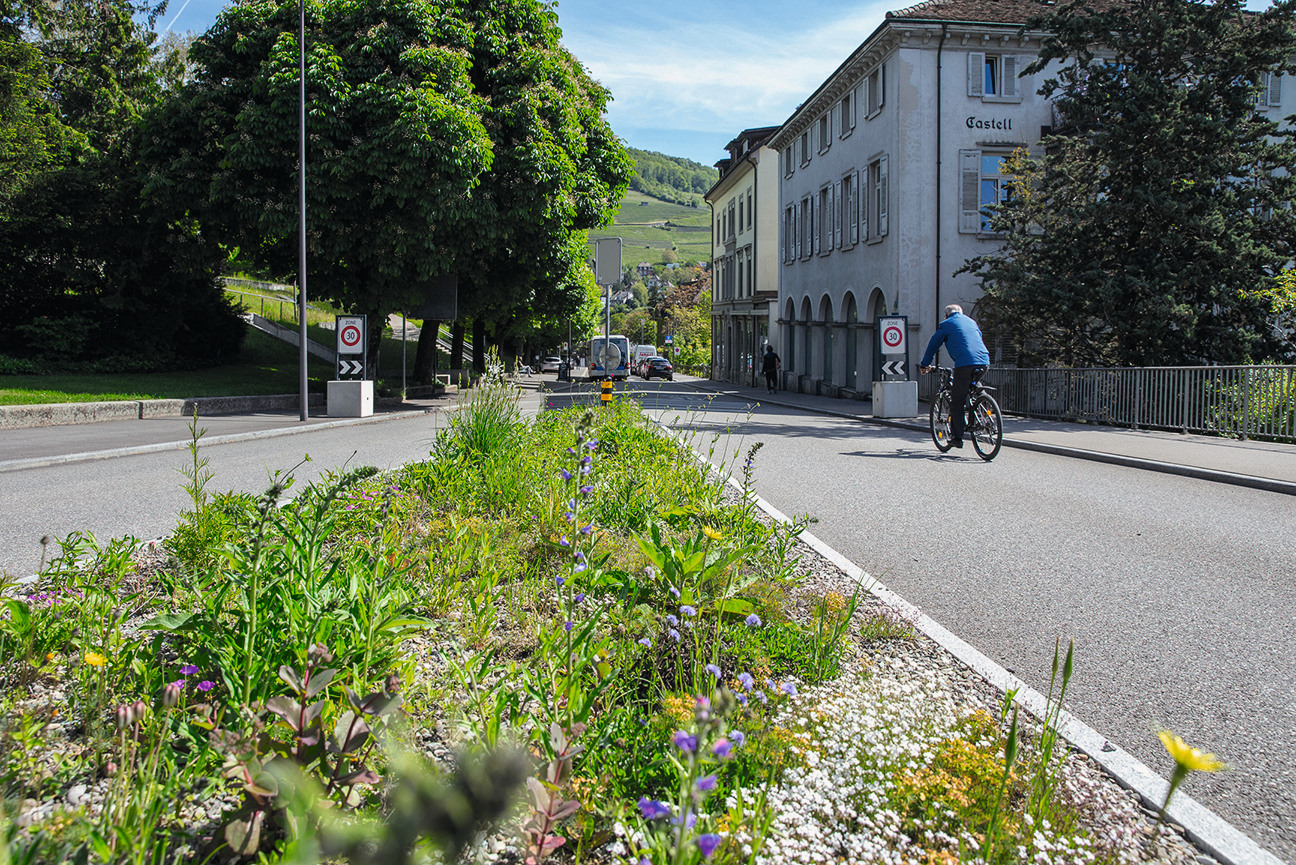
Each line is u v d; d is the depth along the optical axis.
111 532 6.42
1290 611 4.85
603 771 2.56
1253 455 11.99
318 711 2.20
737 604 3.65
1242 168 19.97
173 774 2.31
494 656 3.62
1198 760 1.35
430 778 0.85
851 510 7.94
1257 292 19.53
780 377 43.06
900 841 2.37
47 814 2.19
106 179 25.64
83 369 25.81
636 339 140.38
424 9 22.70
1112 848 2.41
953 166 27.58
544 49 26.11
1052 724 3.22
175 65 35.19
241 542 4.14
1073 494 9.05
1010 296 20.81
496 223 24.05
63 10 30.30
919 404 27.16
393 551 4.50
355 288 24.83
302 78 18.38
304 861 0.87
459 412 8.59
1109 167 20.34
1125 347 20.34
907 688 3.42
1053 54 20.67
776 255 48.53
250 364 33.34
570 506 4.59
